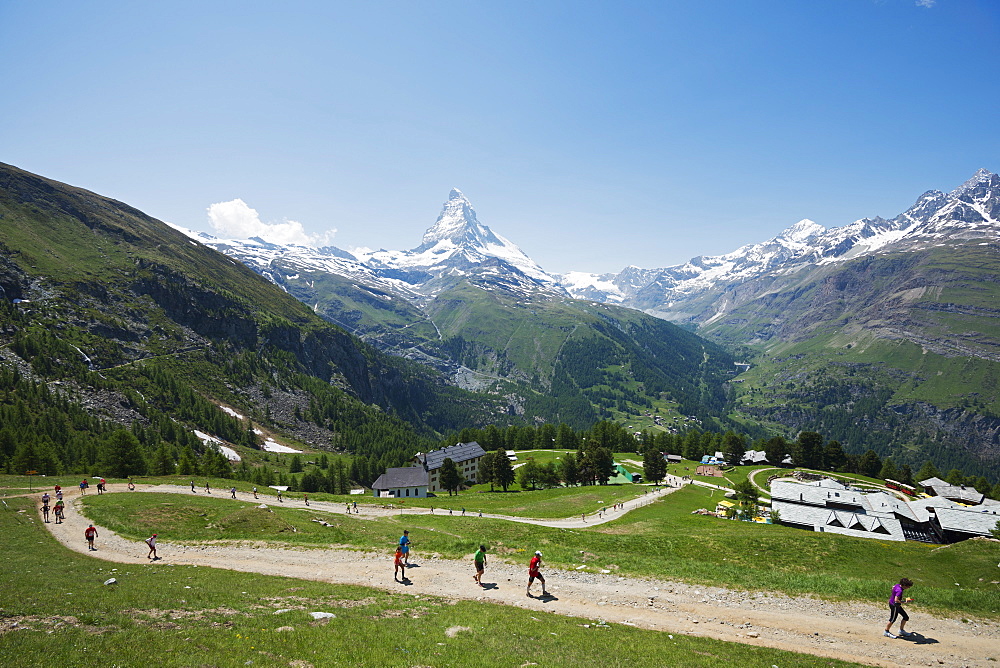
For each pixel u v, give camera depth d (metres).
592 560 43.56
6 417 129.62
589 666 21.77
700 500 124.12
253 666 19.06
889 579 49.66
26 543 46.31
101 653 19.22
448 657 21.48
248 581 35.56
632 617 31.44
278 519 58.44
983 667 27.00
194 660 19.17
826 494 126.31
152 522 57.31
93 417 152.38
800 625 31.56
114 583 32.19
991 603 35.03
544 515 97.44
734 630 30.30
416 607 29.83
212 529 54.34
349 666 19.78
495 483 144.88
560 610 31.83
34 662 17.94
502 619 28.14
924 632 31.14
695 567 41.94
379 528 62.56
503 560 42.88
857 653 28.02
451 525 63.62
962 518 110.81
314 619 25.98
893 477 179.00
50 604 25.41
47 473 103.50
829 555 54.66
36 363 164.00
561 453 186.62
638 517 95.94
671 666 22.72
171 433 162.38
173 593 29.95
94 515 58.50
